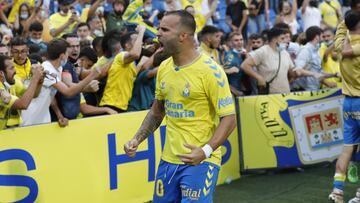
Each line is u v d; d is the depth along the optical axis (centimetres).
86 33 1066
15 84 713
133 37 859
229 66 977
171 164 524
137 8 1083
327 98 989
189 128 515
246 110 943
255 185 889
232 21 1483
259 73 970
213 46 980
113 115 756
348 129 785
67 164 705
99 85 820
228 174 916
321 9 1655
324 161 990
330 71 1118
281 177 938
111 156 753
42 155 682
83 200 722
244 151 941
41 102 716
